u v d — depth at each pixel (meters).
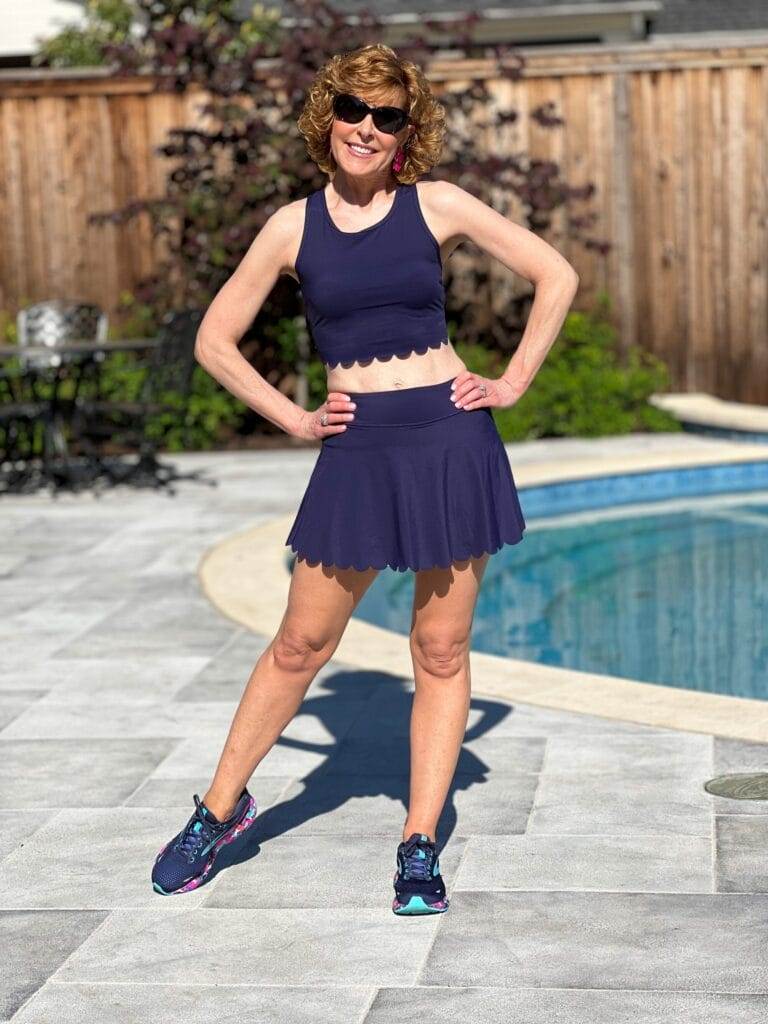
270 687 3.54
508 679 5.18
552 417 10.97
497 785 4.14
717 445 10.33
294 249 3.37
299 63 10.83
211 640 5.92
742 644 6.23
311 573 3.43
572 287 3.37
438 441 3.32
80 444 10.62
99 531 8.29
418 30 14.69
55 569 7.36
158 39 10.97
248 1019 2.88
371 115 3.19
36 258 11.81
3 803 4.15
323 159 3.41
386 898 3.44
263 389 3.43
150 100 11.56
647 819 3.84
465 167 10.81
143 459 9.73
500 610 6.96
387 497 3.34
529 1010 2.87
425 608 3.45
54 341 10.30
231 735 3.56
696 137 11.30
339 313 3.31
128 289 11.76
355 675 5.32
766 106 11.20
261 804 4.09
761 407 11.32
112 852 3.77
